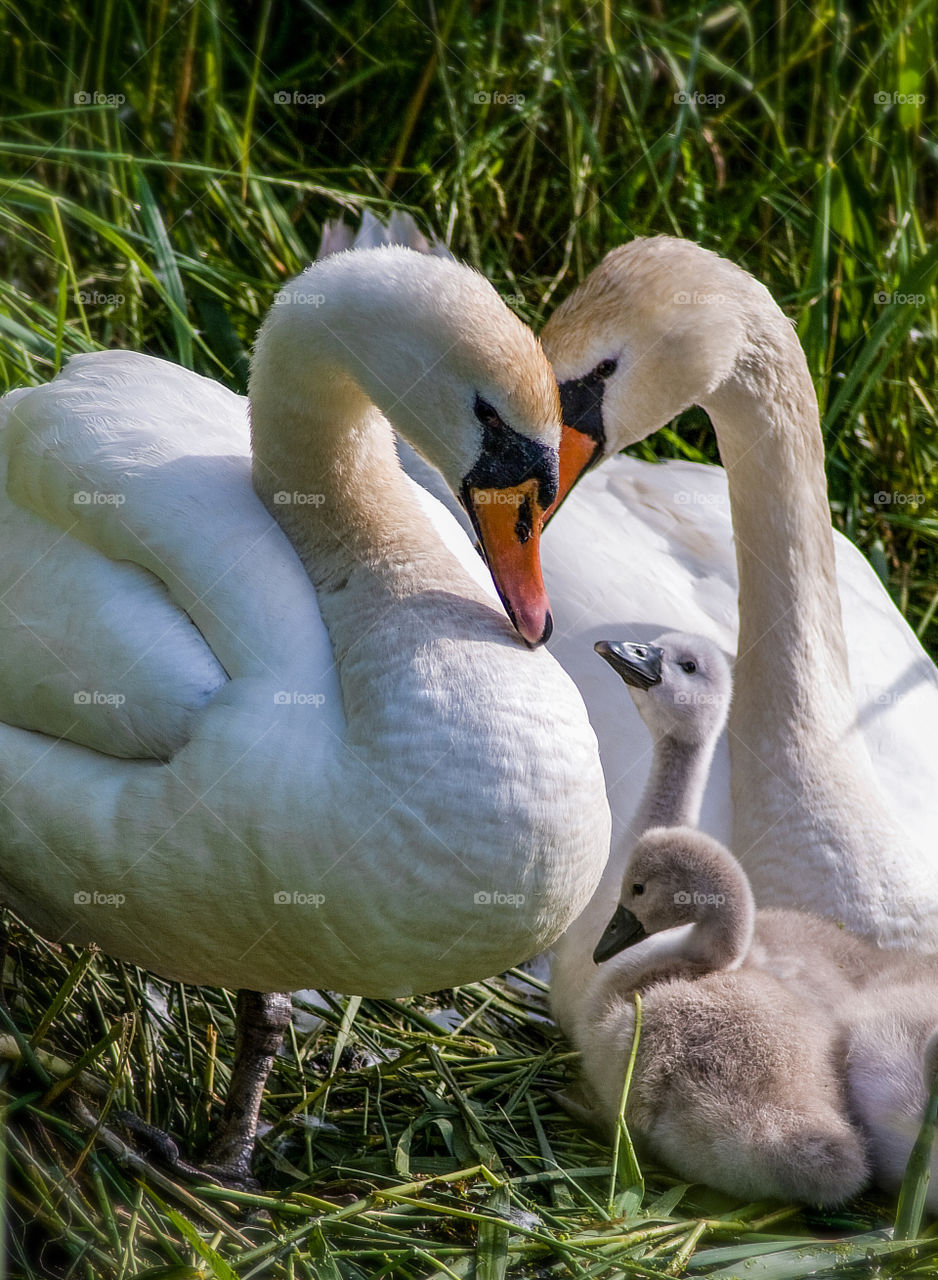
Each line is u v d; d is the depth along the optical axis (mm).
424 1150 7230
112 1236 6191
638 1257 6383
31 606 6727
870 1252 6414
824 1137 6715
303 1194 6613
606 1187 6996
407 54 12047
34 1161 6371
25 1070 6762
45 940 7781
